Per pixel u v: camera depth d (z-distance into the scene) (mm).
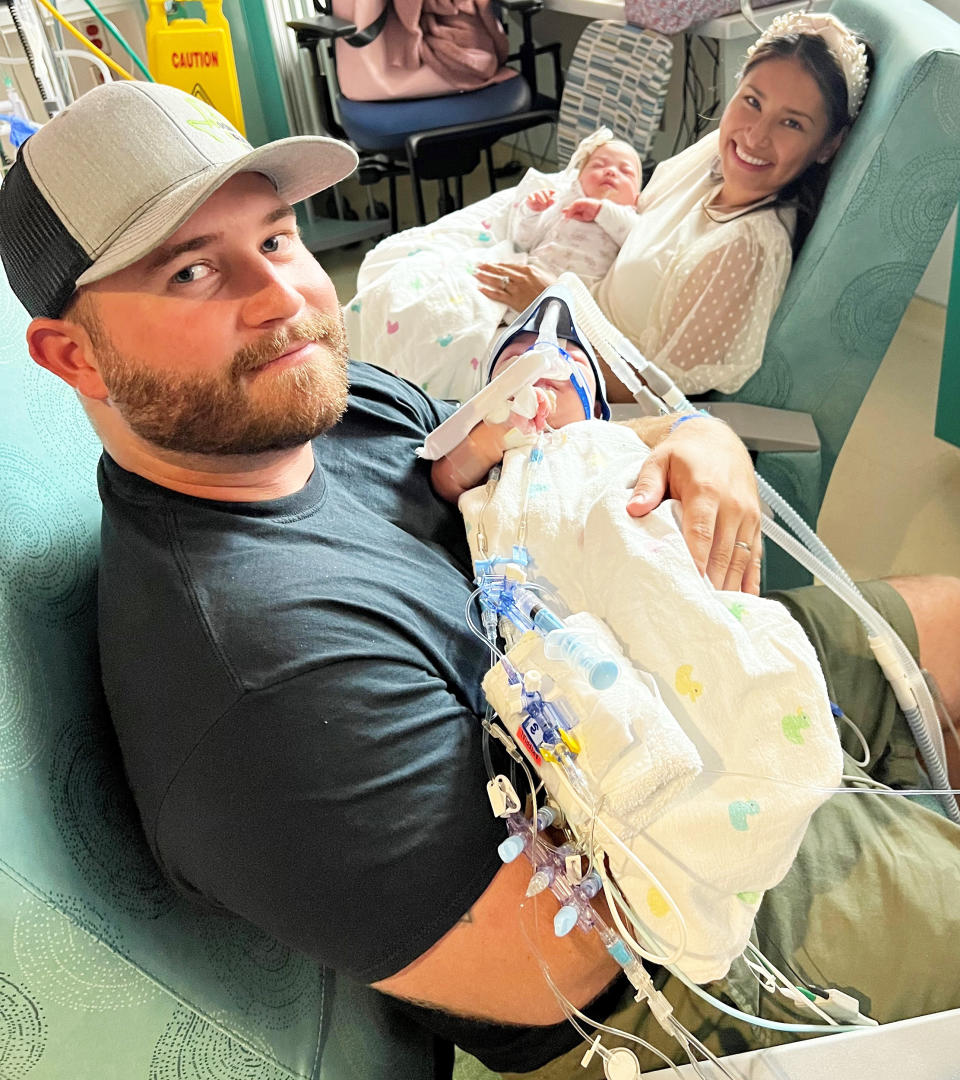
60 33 2523
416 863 735
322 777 724
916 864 920
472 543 1002
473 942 766
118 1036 701
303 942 751
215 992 773
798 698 780
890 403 2471
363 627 795
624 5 2617
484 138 2842
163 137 778
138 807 805
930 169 1397
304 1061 843
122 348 792
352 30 2836
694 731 787
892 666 1139
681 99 3217
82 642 894
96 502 1014
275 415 820
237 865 737
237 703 729
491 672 795
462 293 1761
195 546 815
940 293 2695
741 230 1563
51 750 772
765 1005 860
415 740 767
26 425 952
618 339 1220
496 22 3090
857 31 1668
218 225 803
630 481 984
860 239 1466
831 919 896
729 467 1022
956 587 1253
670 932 731
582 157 2107
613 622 854
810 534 1145
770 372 1610
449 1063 1147
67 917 688
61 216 770
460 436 1088
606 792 724
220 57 2898
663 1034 858
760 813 740
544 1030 892
